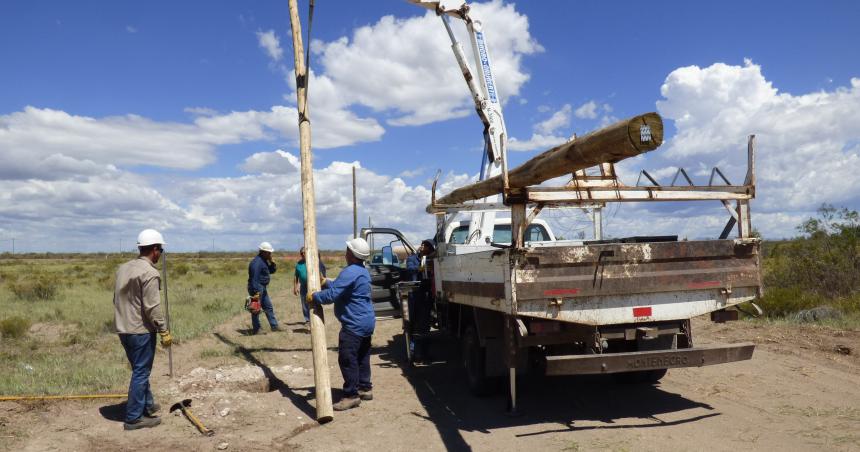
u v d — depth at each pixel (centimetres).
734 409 604
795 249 1516
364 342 702
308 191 688
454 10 1127
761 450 481
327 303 652
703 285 581
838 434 510
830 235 1478
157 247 589
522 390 734
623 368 542
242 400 673
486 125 1121
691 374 766
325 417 611
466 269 693
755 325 1098
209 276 3622
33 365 867
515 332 570
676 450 491
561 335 571
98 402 661
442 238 1077
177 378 780
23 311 1575
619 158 445
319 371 626
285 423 598
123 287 571
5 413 598
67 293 2197
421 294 918
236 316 1534
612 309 561
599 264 555
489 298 609
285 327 1320
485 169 1116
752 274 598
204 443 531
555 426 576
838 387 667
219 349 1015
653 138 419
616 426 568
